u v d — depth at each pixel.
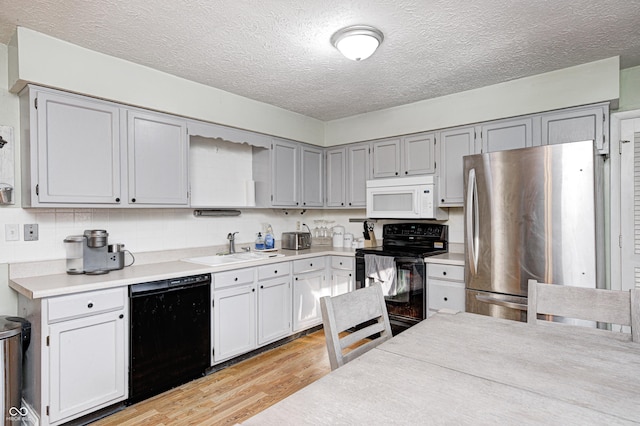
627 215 2.69
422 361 1.14
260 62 2.49
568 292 1.54
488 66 2.59
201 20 1.94
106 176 2.38
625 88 2.70
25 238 2.30
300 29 2.04
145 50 2.30
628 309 1.42
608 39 2.20
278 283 3.25
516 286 2.46
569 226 2.29
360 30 2.01
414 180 3.33
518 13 1.89
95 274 2.35
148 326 2.31
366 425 0.79
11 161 2.25
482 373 1.06
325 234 4.43
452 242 3.50
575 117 2.62
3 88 2.22
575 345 1.28
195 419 2.10
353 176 3.95
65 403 1.95
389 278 3.24
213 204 3.40
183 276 2.49
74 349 1.98
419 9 1.84
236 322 2.87
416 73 2.71
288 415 0.84
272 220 4.03
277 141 3.63
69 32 2.07
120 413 2.16
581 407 0.87
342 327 1.31
